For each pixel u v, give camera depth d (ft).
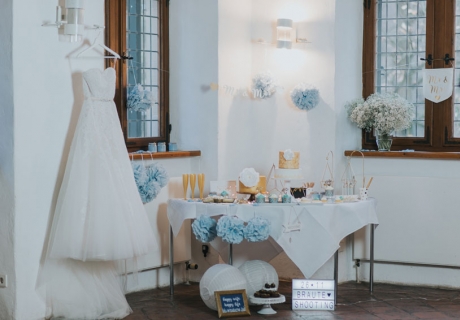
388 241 19.53
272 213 16.87
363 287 19.40
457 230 18.89
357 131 20.53
